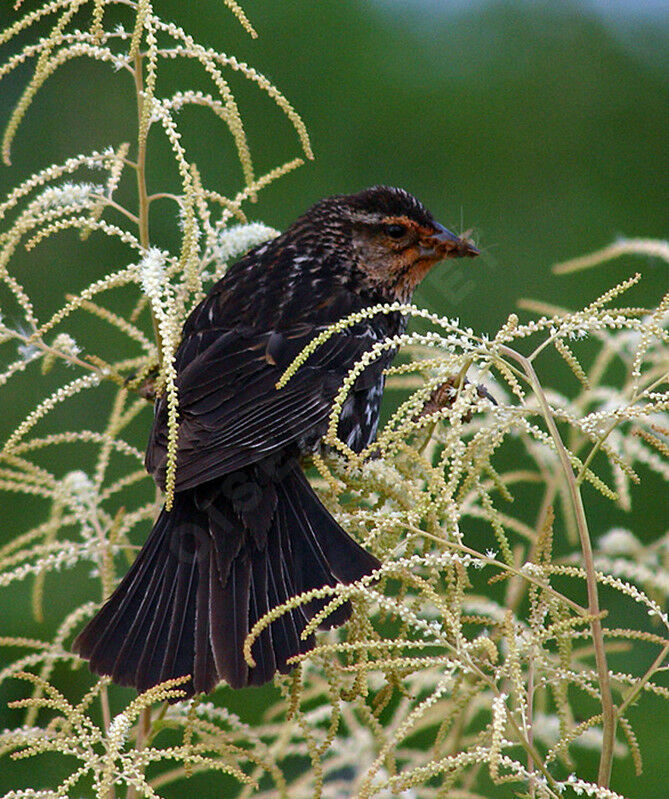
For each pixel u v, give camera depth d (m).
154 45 5.64
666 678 10.12
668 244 7.30
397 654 5.25
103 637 5.93
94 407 12.53
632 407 4.77
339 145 14.99
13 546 6.14
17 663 5.85
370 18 15.78
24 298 5.90
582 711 9.27
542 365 13.05
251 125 15.09
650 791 9.20
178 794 9.59
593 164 15.54
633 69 15.93
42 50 5.68
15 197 5.76
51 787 9.00
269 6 15.55
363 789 4.30
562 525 11.67
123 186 14.02
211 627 5.98
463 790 6.31
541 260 14.70
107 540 6.19
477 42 16.05
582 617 4.46
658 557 7.34
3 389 12.51
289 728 6.43
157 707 6.01
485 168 15.35
